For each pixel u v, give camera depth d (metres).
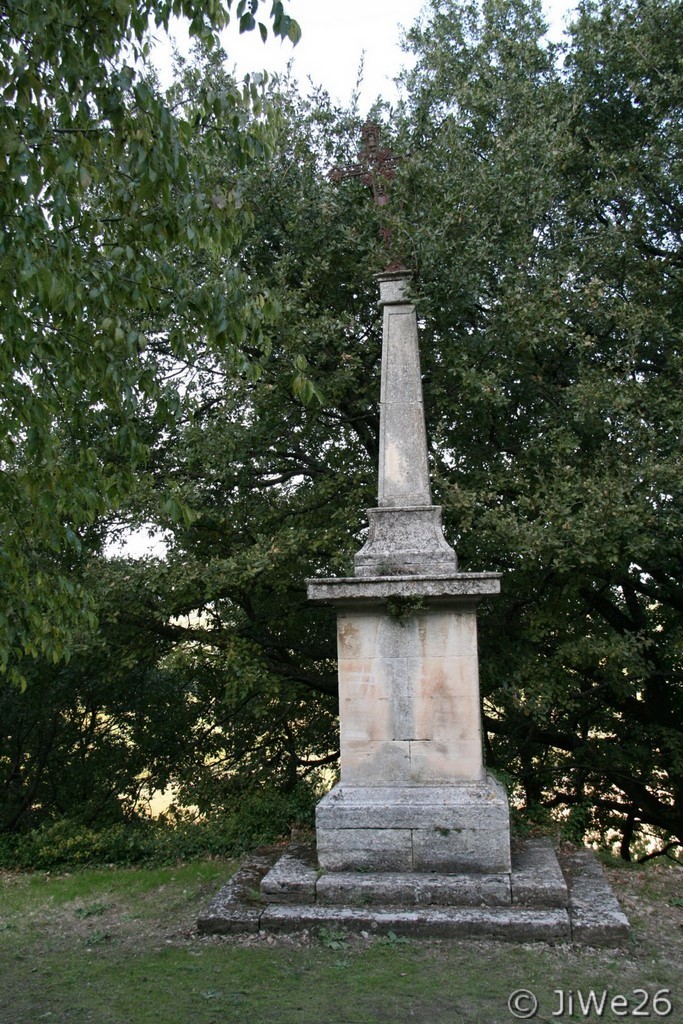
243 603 12.27
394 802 7.34
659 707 14.36
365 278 11.80
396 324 8.65
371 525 8.02
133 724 15.44
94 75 5.40
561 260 11.99
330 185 11.78
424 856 7.22
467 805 7.23
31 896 8.67
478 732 7.48
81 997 5.64
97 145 5.84
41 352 6.21
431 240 10.84
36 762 15.30
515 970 5.90
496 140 11.84
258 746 14.88
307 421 12.34
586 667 12.70
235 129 6.05
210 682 13.88
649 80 13.13
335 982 5.73
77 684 14.44
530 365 12.28
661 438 11.28
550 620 11.52
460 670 7.55
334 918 6.66
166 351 12.12
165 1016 5.26
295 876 7.23
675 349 12.22
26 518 6.23
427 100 12.41
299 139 12.17
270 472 13.11
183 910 7.69
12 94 5.50
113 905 8.12
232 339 5.87
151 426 12.30
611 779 14.95
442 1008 5.31
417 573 7.69
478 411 11.90
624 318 11.62
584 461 11.59
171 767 15.10
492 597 12.05
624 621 13.88
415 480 8.16
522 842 8.38
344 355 11.23
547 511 10.38
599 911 6.70
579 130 13.17
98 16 5.52
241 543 12.16
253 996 5.55
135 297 5.83
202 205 5.80
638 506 10.32
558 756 15.09
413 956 6.16
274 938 6.59
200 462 12.09
